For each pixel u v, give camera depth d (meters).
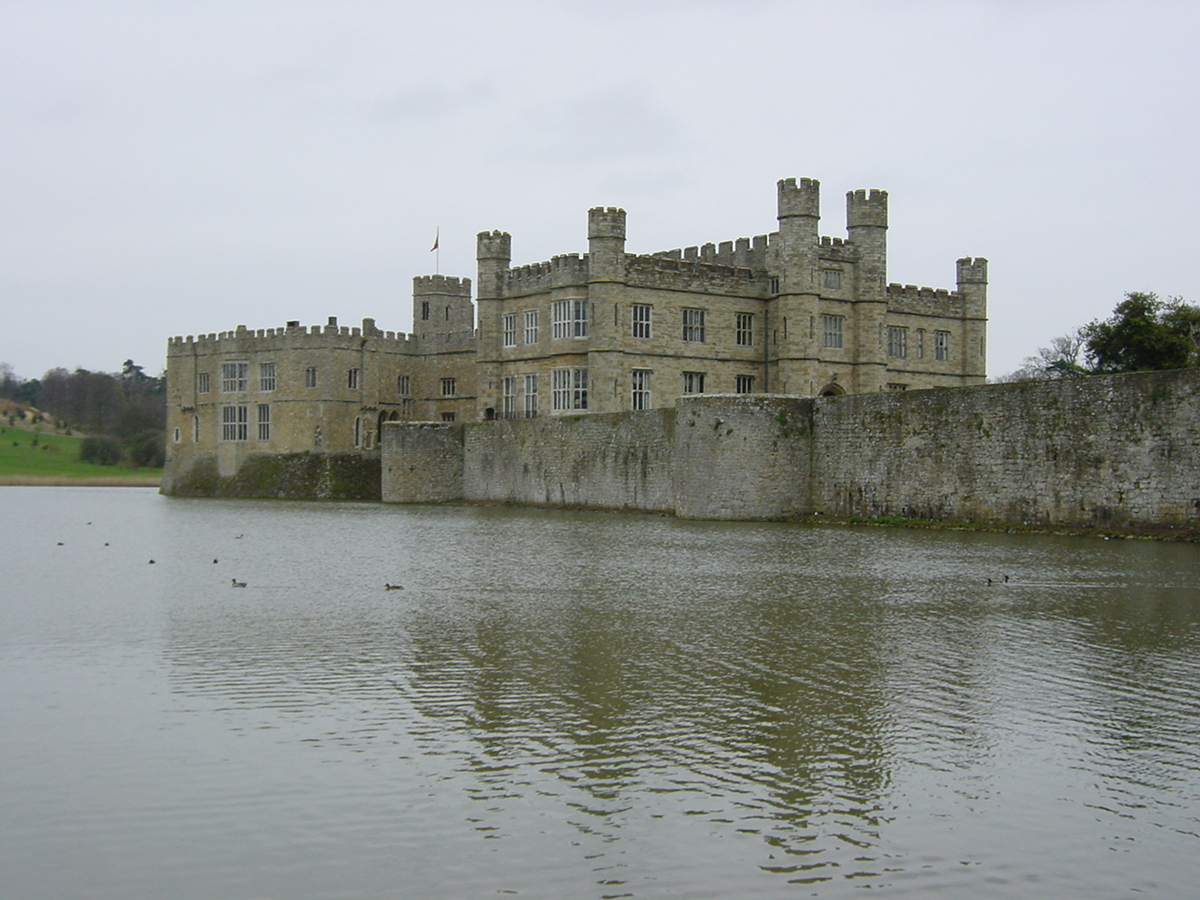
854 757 16.64
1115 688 19.95
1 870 13.41
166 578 35.97
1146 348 68.94
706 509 56.88
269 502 87.75
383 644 24.20
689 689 20.16
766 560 37.66
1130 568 34.41
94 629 26.39
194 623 27.03
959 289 85.19
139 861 13.59
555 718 18.58
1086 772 16.02
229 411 97.06
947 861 13.42
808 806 14.93
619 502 64.31
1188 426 41.12
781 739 17.44
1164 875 13.07
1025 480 46.50
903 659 22.23
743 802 15.08
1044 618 26.23
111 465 164.62
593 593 30.73
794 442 56.19
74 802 15.30
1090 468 44.28
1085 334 101.50
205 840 14.12
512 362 79.44
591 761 16.59
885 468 52.38
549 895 12.71
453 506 75.44
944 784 15.62
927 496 50.41
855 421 53.88
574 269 73.69
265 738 17.77
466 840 14.05
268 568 38.34
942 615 26.75
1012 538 43.97
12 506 84.50
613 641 24.16
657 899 12.60
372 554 42.25
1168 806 14.88
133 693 20.42
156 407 192.12
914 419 51.06
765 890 12.78
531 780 15.88
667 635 24.73
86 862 13.57
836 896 12.66
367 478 90.19
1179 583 31.30
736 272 76.19
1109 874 13.10
